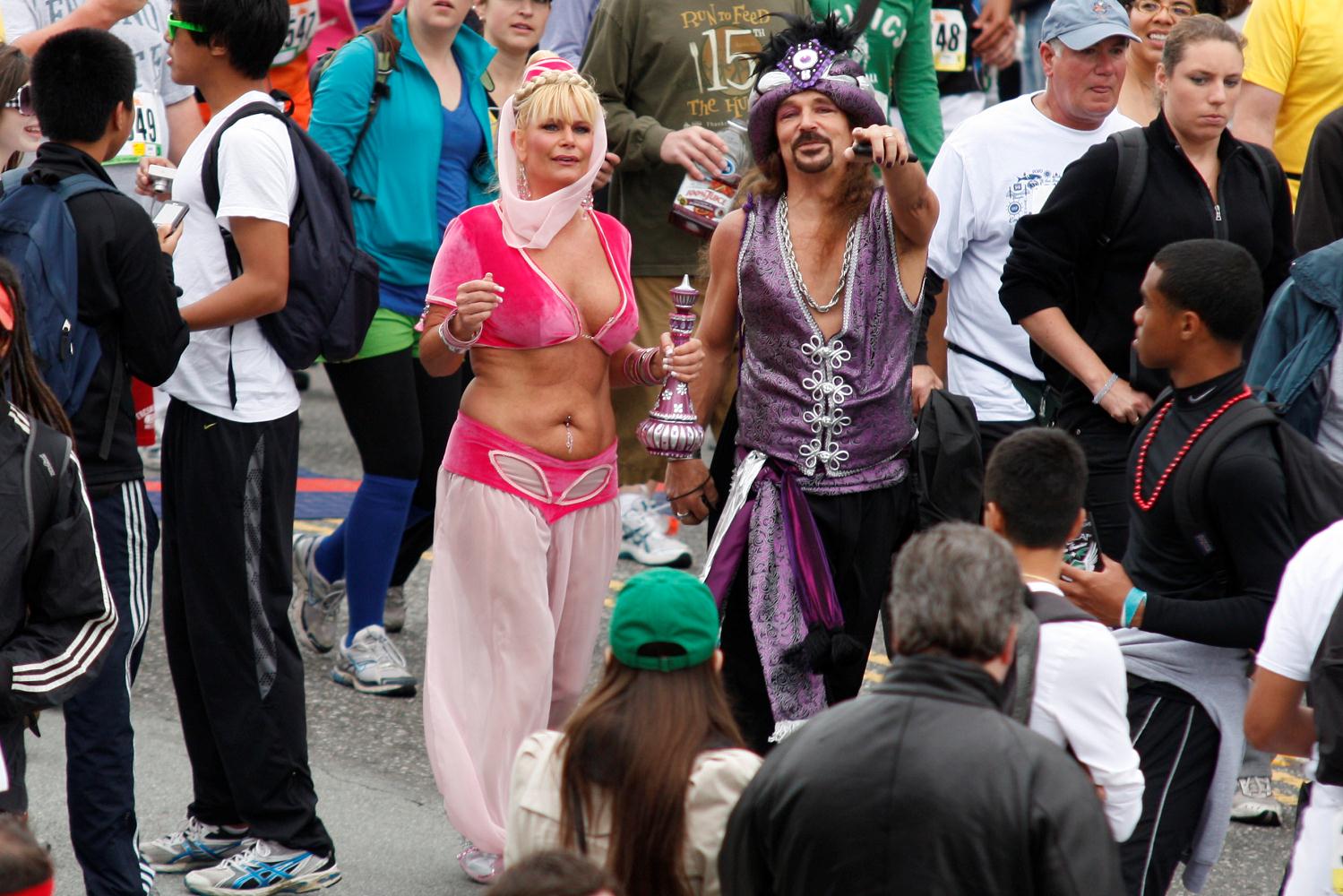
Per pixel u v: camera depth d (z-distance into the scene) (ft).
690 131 77.41
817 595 56.13
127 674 52.49
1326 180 71.15
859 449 57.57
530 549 57.47
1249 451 44.75
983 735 31.17
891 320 57.77
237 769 56.90
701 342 59.06
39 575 43.37
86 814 51.78
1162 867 47.06
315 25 95.20
